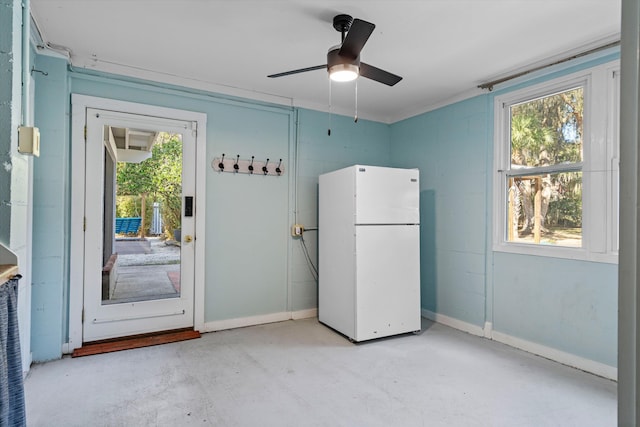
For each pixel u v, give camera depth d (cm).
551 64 290
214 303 357
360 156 443
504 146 332
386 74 243
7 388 114
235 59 301
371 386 243
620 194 51
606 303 257
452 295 377
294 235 399
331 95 385
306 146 409
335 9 226
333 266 359
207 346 313
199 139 349
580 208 276
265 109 384
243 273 373
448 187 383
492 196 338
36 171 273
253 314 378
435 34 254
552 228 295
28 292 261
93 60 300
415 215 352
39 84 275
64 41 271
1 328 113
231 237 366
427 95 379
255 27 249
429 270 406
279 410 214
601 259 260
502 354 299
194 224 347
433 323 389
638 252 48
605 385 245
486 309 342
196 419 204
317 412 212
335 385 245
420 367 273
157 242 333
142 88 325
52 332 280
